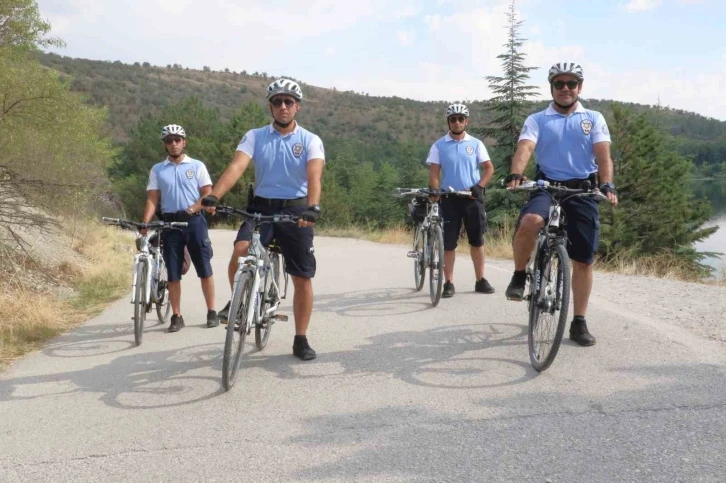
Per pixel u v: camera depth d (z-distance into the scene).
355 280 9.47
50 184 9.71
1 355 5.94
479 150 7.77
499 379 4.57
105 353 5.98
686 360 4.78
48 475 3.42
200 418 4.12
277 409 4.21
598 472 3.17
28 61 10.86
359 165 68.81
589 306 6.77
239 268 4.75
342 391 4.50
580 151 5.24
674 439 3.48
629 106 22.50
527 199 5.38
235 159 5.13
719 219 43.12
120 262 12.53
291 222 5.04
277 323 6.70
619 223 19.56
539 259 4.95
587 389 4.28
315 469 3.33
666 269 10.82
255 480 3.25
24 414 4.37
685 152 24.75
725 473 3.10
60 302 8.55
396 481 3.17
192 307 8.17
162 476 3.35
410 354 5.34
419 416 3.97
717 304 6.84
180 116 44.56
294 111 5.14
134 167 44.19
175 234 6.77
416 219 8.22
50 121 10.19
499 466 3.28
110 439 3.86
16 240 9.46
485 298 7.53
